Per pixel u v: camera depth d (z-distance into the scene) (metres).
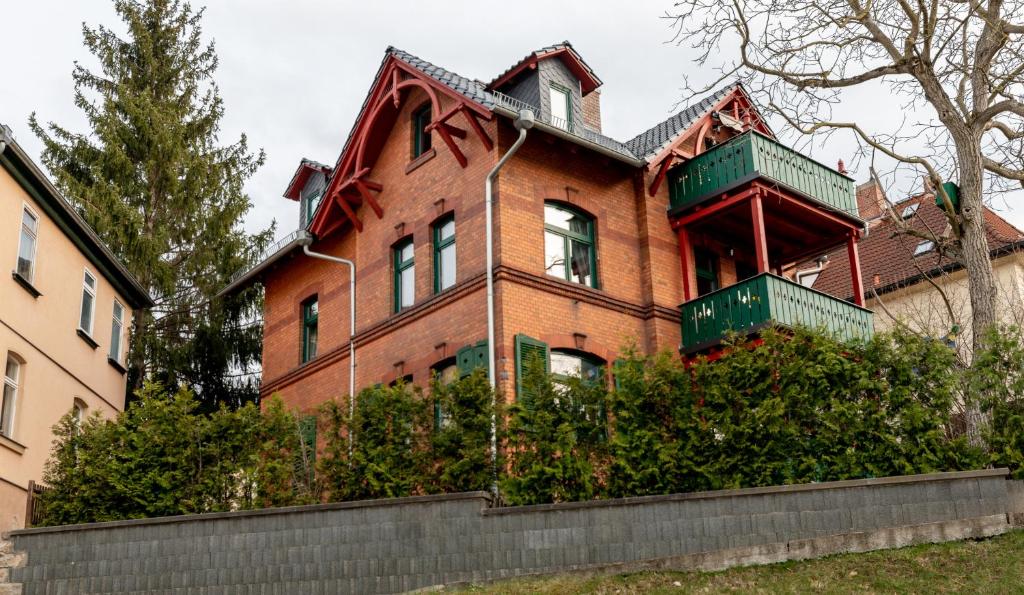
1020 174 15.60
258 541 12.59
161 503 13.41
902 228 15.84
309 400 20.84
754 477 11.85
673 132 19.47
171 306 27.19
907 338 12.10
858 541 10.83
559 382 13.23
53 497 13.81
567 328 17.11
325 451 13.42
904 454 11.59
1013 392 11.59
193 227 27.14
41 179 17.55
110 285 22.30
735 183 18.06
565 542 11.52
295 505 13.11
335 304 20.81
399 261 19.48
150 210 26.73
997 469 11.20
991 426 11.63
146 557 12.91
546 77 19.12
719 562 10.91
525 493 12.21
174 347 26.31
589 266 18.09
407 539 12.05
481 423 12.88
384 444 13.20
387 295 19.23
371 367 19.14
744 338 12.93
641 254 18.78
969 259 15.16
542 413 12.48
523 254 17.02
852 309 18.69
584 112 22.58
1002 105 15.02
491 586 11.22
